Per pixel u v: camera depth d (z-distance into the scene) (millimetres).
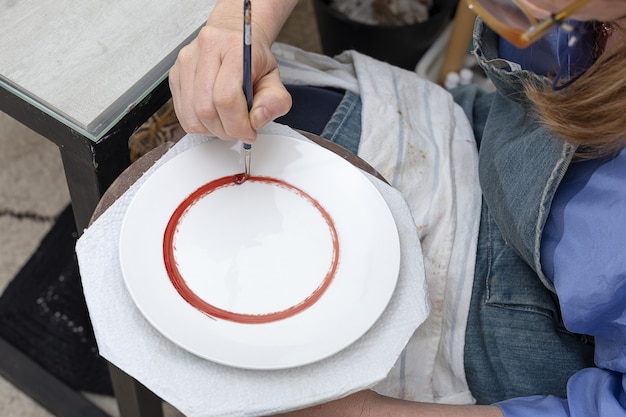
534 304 836
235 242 668
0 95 725
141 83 727
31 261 1316
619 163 687
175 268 639
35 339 1239
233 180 705
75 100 701
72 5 770
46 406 1187
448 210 871
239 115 660
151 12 782
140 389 934
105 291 628
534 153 769
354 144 900
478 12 578
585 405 710
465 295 841
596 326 717
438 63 1495
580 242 715
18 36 738
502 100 881
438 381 856
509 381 836
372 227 682
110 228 665
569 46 634
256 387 588
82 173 752
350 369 604
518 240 797
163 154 738
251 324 615
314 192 707
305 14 1724
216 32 720
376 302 627
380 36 1416
